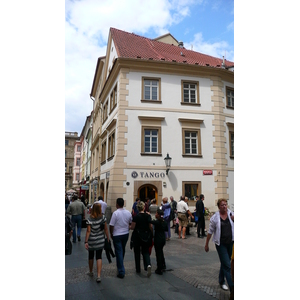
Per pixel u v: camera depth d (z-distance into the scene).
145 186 15.72
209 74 17.75
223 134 17.41
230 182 17.16
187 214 10.57
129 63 16.42
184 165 16.28
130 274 5.52
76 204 9.70
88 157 37.12
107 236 5.46
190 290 4.64
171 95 16.83
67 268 5.97
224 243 4.44
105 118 20.88
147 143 16.11
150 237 5.65
